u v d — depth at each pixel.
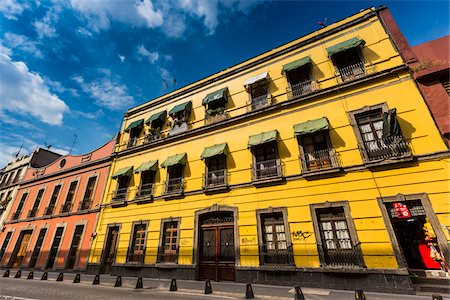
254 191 12.28
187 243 13.05
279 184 11.73
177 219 13.95
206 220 13.36
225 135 14.73
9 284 11.96
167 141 17.05
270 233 11.34
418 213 8.74
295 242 10.37
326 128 10.99
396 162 9.40
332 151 10.98
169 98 19.28
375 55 11.86
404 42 11.36
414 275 8.20
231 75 16.69
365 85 11.45
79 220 18.45
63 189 21.58
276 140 12.67
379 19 12.44
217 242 12.50
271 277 10.27
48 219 20.77
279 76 14.52
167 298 8.12
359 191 9.89
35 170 25.94
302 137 12.27
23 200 24.64
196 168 14.88
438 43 10.53
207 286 9.00
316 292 8.48
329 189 10.51
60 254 17.89
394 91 10.65
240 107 15.02
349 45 12.10
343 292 8.39
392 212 9.25
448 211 8.17
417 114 9.83
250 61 16.14
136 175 17.36
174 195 14.50
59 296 8.71
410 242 9.62
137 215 15.66
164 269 13.02
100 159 20.27
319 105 12.27
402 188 9.16
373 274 8.58
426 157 9.06
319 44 13.85
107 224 16.70
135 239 15.13
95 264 15.60
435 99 9.72
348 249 9.48
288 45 14.96
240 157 13.57
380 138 10.39
